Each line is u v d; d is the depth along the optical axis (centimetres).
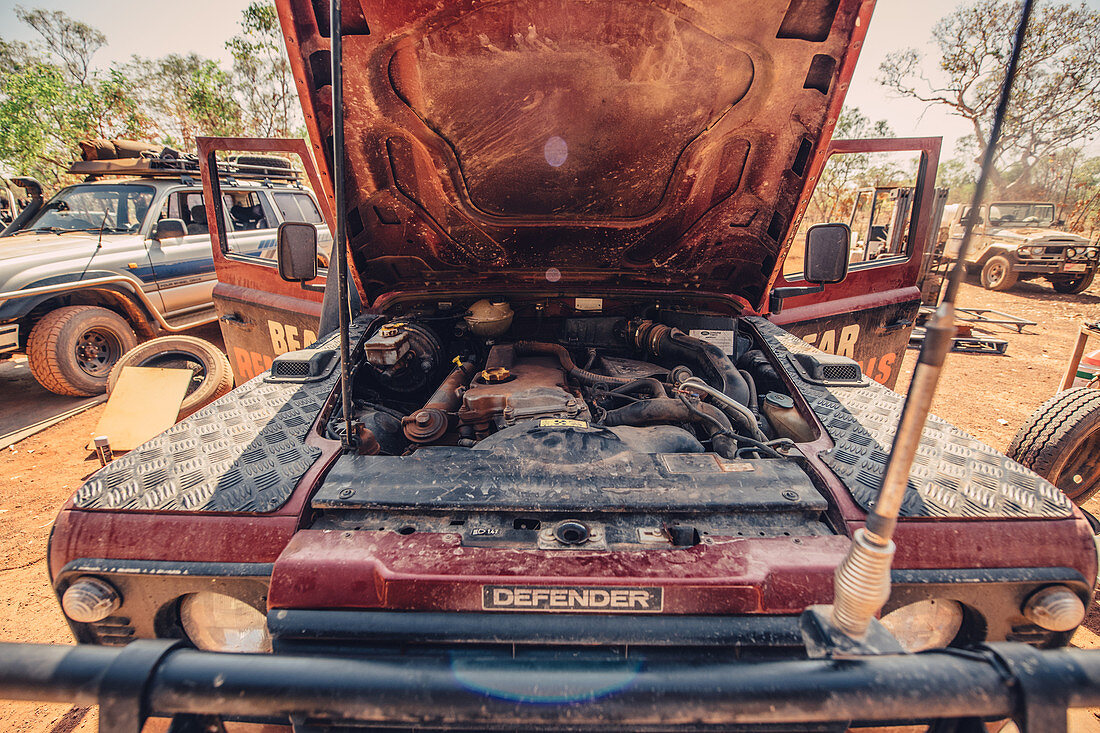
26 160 1712
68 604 142
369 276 297
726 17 182
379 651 132
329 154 225
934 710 97
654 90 210
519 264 303
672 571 136
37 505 387
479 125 223
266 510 152
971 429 517
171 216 645
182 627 154
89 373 571
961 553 145
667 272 305
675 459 177
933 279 793
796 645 131
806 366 236
